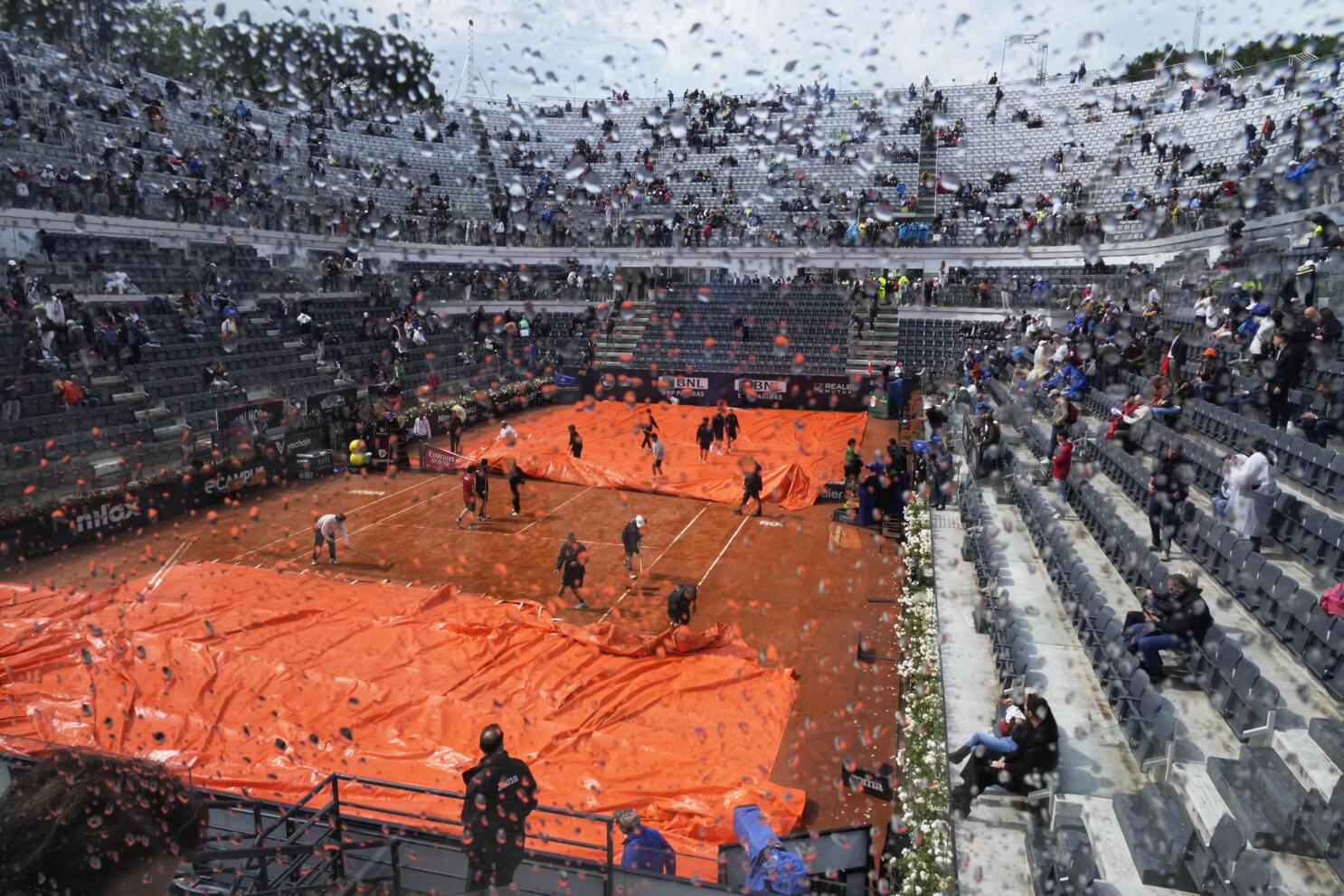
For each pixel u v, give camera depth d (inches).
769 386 1355.8
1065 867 248.5
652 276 1592.0
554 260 1576.0
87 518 725.9
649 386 1414.9
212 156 1291.8
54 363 884.6
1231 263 887.1
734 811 309.6
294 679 462.9
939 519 665.0
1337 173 788.0
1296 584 369.4
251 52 1487.5
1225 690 329.4
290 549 716.7
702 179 1642.5
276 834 277.3
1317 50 1169.4
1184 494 477.4
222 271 1202.0
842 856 282.0
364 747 409.7
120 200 1109.7
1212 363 677.9
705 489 890.7
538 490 922.1
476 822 238.8
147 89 1302.9
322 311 1279.5
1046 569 522.0
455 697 449.1
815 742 414.9
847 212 1514.5
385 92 1642.5
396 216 1496.1
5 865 44.8
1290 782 262.8
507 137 1749.5
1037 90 1595.7
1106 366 865.5
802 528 776.3
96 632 513.7
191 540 738.2
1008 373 1120.2
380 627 532.1
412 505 855.7
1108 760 315.6
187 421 941.2
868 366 1374.3
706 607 591.5
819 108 1705.2
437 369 1311.5
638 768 390.6
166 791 54.6
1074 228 1323.8
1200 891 244.2
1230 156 1210.0
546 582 642.2
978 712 371.2
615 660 497.7
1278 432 549.6
